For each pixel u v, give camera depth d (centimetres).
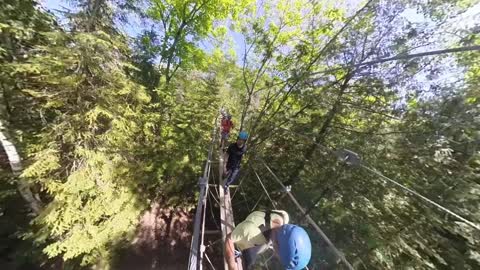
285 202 969
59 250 649
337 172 848
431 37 727
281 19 1038
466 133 665
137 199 940
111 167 756
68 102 698
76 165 700
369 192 777
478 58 668
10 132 704
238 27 1141
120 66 778
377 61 370
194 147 1254
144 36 1243
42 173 668
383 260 661
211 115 1392
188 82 1630
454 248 674
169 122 1242
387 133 788
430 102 731
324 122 952
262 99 1259
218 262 945
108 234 780
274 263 372
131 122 841
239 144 602
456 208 640
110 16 916
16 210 838
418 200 709
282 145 1118
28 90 638
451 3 678
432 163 706
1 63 652
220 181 664
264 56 1129
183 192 1323
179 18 1373
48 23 782
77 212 679
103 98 715
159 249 1109
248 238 226
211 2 1223
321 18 1003
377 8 800
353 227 752
